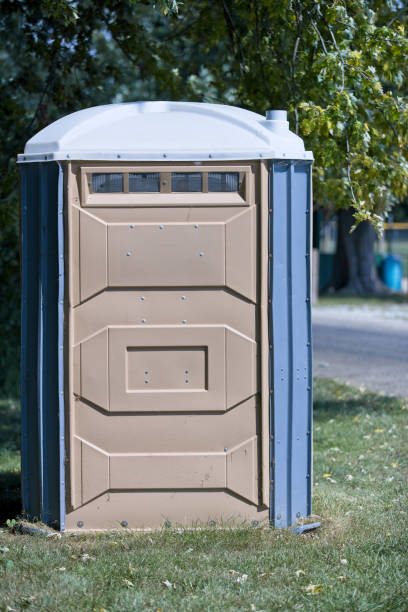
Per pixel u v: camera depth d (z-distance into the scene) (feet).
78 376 19.11
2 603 15.62
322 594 16.06
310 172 19.44
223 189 19.07
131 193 18.97
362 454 28.71
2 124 36.06
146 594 15.96
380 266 123.95
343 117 24.79
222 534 18.89
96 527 19.38
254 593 16.07
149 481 19.26
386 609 15.44
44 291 19.24
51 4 27.66
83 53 34.88
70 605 15.53
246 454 19.36
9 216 34.14
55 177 19.01
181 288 19.08
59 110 36.27
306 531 19.66
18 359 45.14
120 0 34.09
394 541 19.04
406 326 74.90
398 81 27.04
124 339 19.04
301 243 19.40
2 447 31.53
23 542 18.74
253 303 19.17
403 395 40.57
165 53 37.42
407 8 29.50
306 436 19.81
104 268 18.97
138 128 19.19
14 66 47.60
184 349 19.16
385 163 28.68
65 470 19.25
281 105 30.66
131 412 19.19
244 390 19.24
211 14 35.53
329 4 26.71
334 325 76.02
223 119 19.52
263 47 30.96
